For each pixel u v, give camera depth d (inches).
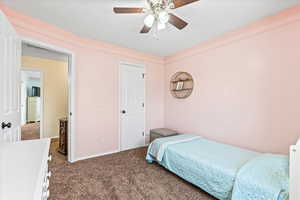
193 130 125.1
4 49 53.9
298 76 71.4
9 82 58.2
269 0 67.0
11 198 20.5
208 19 82.4
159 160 90.6
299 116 71.3
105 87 120.1
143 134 144.8
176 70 141.6
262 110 83.7
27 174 27.0
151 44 120.4
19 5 70.7
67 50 98.7
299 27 70.8
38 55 138.7
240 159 70.2
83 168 95.5
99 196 68.5
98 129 116.9
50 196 67.8
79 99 106.8
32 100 273.0
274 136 79.2
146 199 66.7
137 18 82.0
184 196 69.0
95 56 114.2
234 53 96.1
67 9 73.9
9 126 55.5
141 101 142.9
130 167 98.0
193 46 123.5
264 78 82.8
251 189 51.1
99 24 88.7
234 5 70.3
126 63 131.3
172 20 66.8
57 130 174.1
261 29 83.1
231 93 98.2
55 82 173.5
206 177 67.1
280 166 58.0
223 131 103.1
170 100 148.8
